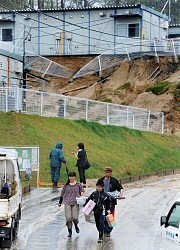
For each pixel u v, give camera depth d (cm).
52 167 3703
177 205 1708
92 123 5344
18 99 4847
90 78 8325
